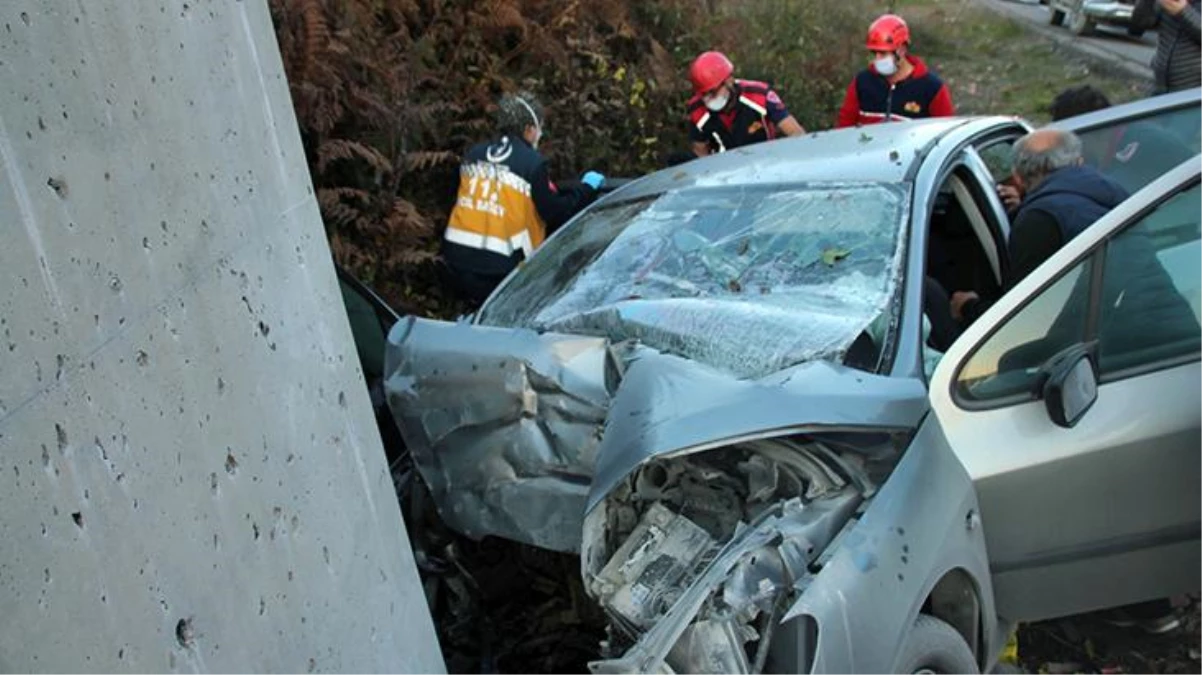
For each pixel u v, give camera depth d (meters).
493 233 4.82
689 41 8.23
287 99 1.84
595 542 2.26
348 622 1.71
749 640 2.06
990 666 2.61
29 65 1.08
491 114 6.28
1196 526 2.54
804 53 8.77
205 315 1.39
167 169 1.34
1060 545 2.56
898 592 2.14
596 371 2.54
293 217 1.78
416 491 2.92
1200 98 4.08
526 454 2.56
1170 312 2.58
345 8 5.61
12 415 0.99
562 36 7.19
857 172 3.17
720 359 2.47
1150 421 2.48
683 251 3.09
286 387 1.61
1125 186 4.08
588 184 5.11
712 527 2.34
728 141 5.80
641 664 1.97
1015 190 3.68
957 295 3.57
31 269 1.04
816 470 2.26
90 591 1.07
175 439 1.27
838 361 2.41
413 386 2.77
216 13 1.57
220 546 1.34
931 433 2.41
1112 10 12.16
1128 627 3.24
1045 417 2.52
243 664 1.36
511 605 2.83
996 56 12.13
